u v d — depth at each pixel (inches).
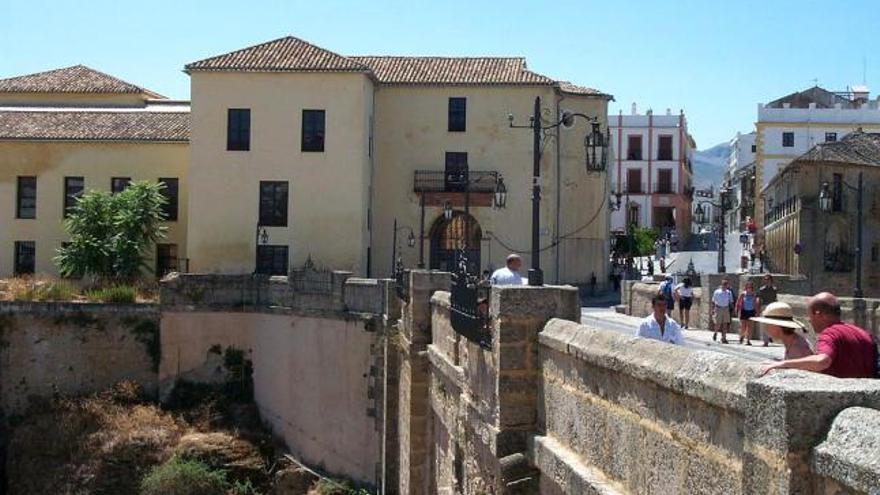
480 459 551.8
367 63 2300.7
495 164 2199.8
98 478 1461.6
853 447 191.6
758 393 221.5
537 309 472.7
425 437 907.4
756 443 222.2
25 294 1712.6
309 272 1498.5
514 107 2197.3
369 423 1306.6
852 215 2356.1
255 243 2033.7
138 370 1662.2
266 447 1510.8
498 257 2198.6
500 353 471.8
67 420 1547.7
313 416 1449.3
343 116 2037.4
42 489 1485.0
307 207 2034.9
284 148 2037.4
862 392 207.0
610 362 350.0
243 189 2034.9
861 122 3799.2
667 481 301.4
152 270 2017.7
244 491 1411.2
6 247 2062.0
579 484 371.2
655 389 312.3
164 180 2084.2
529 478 456.4
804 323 1010.7
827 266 2351.1
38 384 1648.6
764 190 3134.8
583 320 1443.2
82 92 2305.6
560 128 2228.1
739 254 3503.9
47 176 2068.2
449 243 2266.2
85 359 1657.2
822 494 202.2
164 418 1567.4
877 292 2356.1
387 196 2206.0
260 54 2089.1
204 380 1652.3
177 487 1338.6
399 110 2213.3
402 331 1056.8
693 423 281.4
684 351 298.5
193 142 2033.7
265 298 1622.8
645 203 4638.3
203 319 1659.7
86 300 1704.0
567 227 2299.5
